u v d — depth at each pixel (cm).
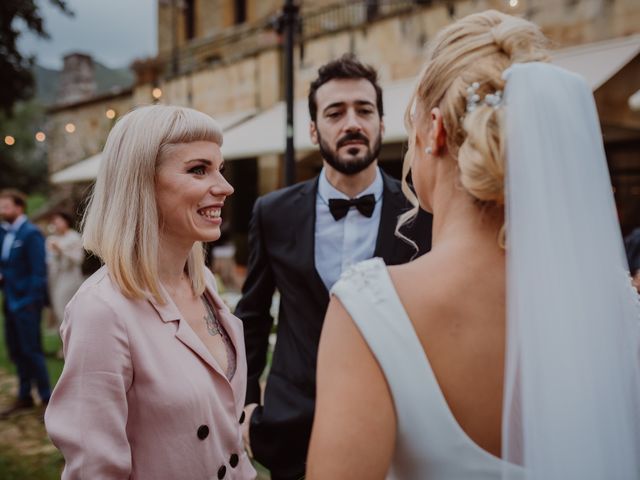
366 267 90
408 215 111
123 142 131
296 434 191
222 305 155
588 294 85
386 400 81
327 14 1081
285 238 207
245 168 1094
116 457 113
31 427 428
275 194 217
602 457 81
